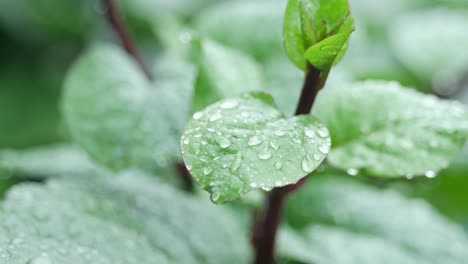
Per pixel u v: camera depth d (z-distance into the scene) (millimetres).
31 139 634
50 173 447
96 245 365
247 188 317
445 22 597
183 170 438
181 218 398
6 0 680
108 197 392
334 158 365
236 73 377
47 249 355
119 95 419
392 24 639
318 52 340
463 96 577
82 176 438
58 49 706
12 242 353
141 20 653
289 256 414
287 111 437
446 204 507
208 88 371
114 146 408
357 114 370
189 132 325
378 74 544
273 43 464
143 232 383
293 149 328
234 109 334
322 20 346
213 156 322
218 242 399
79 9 696
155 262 372
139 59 442
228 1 669
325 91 437
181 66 437
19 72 679
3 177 466
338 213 454
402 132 366
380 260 424
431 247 436
